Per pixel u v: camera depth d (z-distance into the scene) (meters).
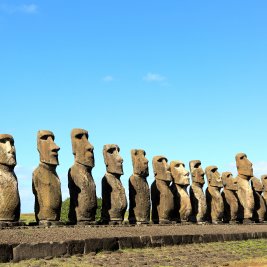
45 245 16.94
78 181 23.66
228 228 27.98
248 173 34.62
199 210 30.67
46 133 22.69
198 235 23.38
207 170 32.41
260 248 22.56
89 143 24.33
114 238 19.30
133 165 27.09
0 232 17.75
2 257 15.77
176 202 29.31
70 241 17.70
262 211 35.72
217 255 19.69
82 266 15.52
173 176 29.56
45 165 22.39
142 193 26.80
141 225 25.39
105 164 25.73
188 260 17.84
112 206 25.14
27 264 15.55
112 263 16.33
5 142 21.11
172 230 23.88
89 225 22.88
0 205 20.44
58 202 22.28
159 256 18.47
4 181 20.62
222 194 33.41
